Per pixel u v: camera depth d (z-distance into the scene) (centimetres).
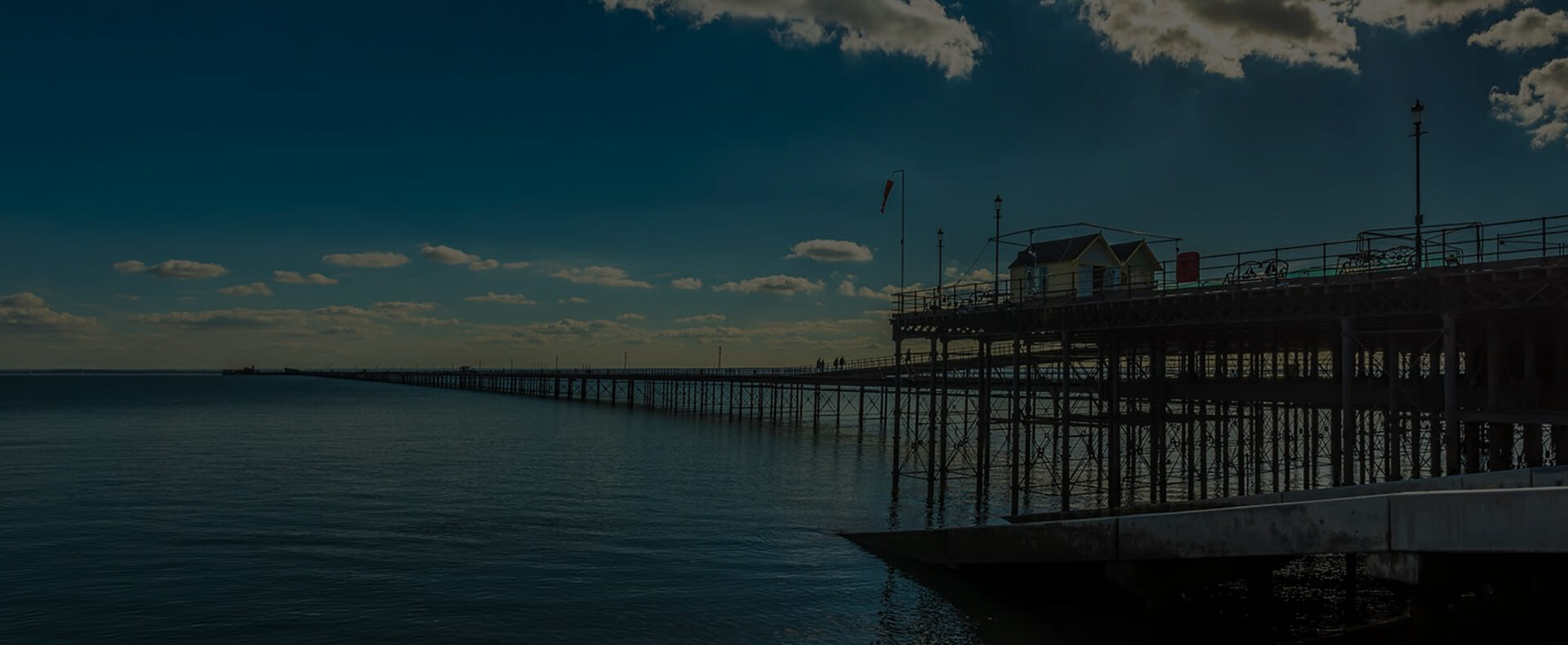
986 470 3731
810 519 3447
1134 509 2494
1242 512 1750
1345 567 2173
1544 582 1697
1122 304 3041
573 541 3008
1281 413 6203
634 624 2120
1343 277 2491
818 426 8831
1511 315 2514
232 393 18750
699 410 11931
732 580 2494
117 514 3419
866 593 2358
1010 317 3478
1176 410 5578
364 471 4941
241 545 2889
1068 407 3212
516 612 2203
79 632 2009
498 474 4884
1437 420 3136
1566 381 2566
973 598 2286
